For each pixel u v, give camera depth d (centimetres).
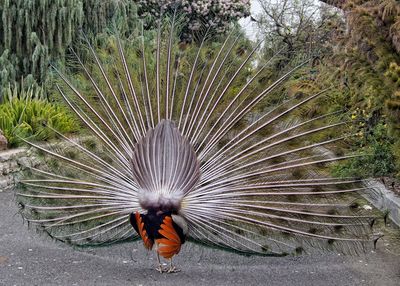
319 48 1454
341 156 705
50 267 705
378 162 970
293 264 730
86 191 696
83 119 738
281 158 698
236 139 705
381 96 839
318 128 703
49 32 1415
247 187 682
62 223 703
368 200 748
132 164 675
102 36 1462
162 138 670
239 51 764
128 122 724
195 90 735
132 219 645
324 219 676
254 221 674
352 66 898
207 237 676
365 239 675
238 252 680
